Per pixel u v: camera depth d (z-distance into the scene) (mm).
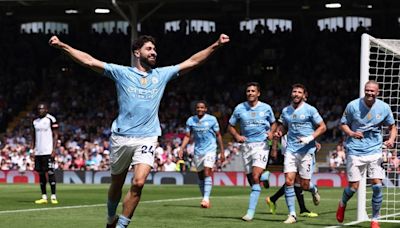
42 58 39938
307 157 11273
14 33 40625
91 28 41375
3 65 39406
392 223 11172
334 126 32156
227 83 37281
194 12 39875
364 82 11469
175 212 12898
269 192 20719
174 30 40500
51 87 38625
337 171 26984
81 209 13477
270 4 37594
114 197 8289
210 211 13203
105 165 30016
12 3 30938
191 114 35094
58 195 18625
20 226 10305
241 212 13039
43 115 15148
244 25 39969
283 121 11461
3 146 33688
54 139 15227
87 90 37844
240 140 11758
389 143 10078
